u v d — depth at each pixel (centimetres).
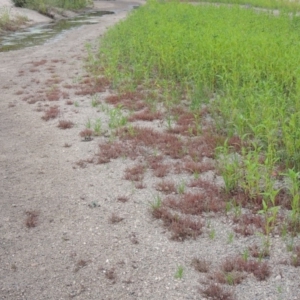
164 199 598
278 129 776
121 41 1598
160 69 1187
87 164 712
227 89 903
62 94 1086
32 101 1045
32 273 476
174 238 518
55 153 759
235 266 466
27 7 2872
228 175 615
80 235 536
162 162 705
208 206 571
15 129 879
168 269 471
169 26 1627
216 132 800
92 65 1391
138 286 450
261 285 443
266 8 2844
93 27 2431
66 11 3055
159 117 892
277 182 625
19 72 1376
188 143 757
